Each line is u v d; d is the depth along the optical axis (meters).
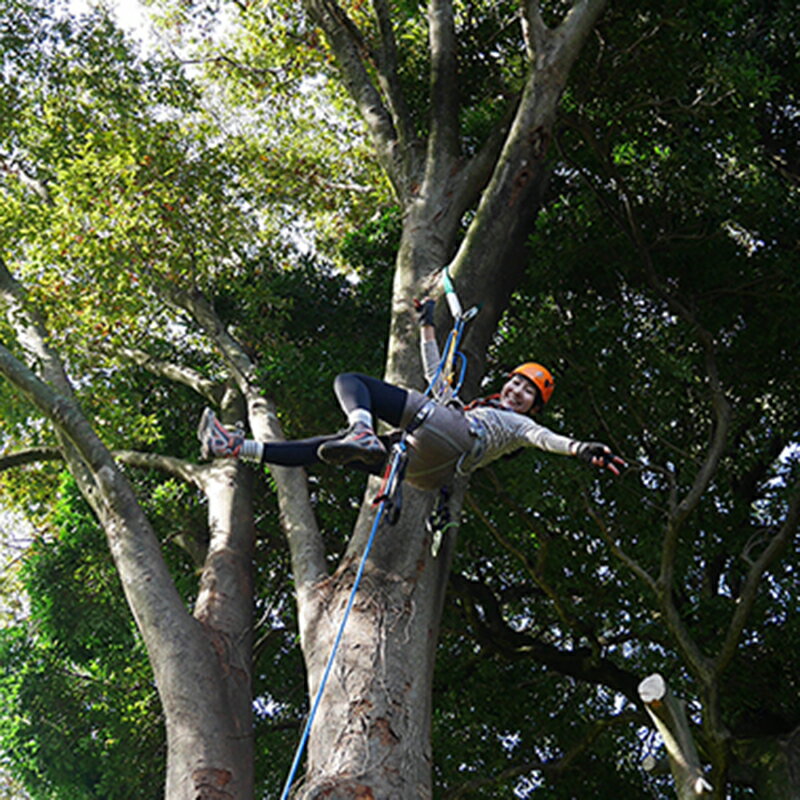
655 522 11.55
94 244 11.41
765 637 11.73
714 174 10.89
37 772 14.44
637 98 10.32
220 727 8.43
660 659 12.09
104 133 12.08
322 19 11.43
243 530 10.86
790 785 10.28
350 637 6.84
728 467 12.20
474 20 11.81
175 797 7.98
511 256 8.69
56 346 12.73
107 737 14.07
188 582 13.70
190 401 14.42
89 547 14.00
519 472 10.60
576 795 12.78
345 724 6.39
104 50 14.04
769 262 11.58
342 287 13.43
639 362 11.55
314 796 5.98
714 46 10.20
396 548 7.22
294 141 16.70
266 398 11.91
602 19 10.02
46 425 12.98
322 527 13.52
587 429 11.55
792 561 12.04
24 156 15.06
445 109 10.05
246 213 14.36
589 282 11.83
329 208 16.38
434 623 7.07
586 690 13.64
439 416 5.62
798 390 12.05
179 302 12.88
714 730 9.36
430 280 8.60
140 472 14.30
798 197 12.01
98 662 14.84
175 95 13.97
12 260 13.69
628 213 10.79
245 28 15.49
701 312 11.66
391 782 6.12
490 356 12.22
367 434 5.33
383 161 10.37
